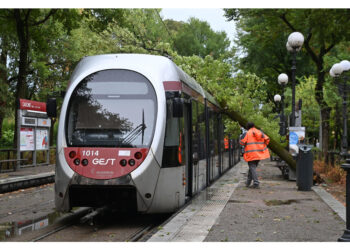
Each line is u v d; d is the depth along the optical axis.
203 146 12.73
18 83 21.94
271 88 33.78
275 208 9.67
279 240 6.55
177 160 8.95
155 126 8.57
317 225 7.74
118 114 8.66
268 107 20.70
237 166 24.62
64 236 7.54
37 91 32.72
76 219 9.23
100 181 8.20
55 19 24.38
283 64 32.06
